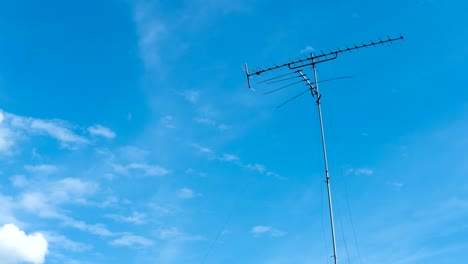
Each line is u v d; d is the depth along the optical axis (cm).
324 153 2569
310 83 2731
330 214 2395
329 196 2469
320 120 2659
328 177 2503
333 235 2347
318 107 2691
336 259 2308
